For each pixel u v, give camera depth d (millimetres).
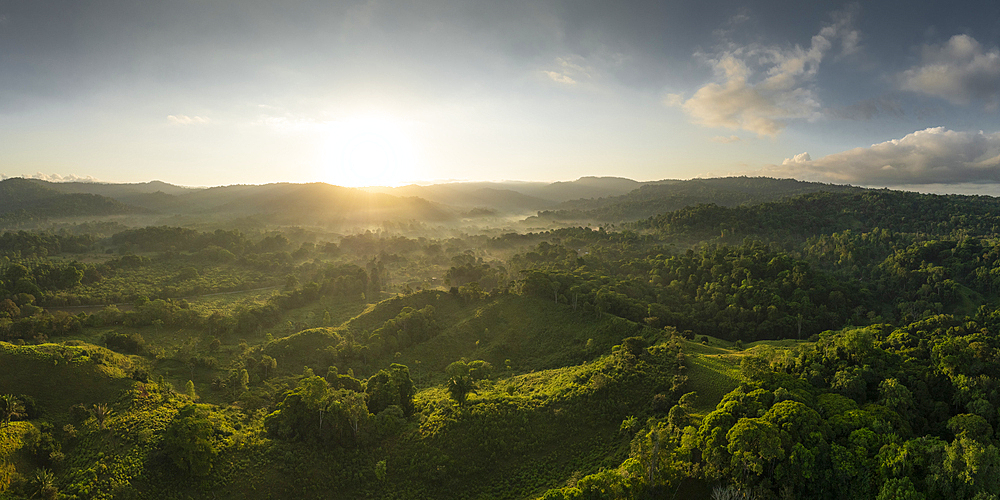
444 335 144250
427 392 109562
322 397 85062
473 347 140750
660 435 70188
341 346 134125
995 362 76875
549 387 102688
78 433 83250
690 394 87812
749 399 73562
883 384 74812
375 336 138500
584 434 87188
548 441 86250
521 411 91000
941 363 78438
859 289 195750
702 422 71000
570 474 78688
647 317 146750
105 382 97625
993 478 51969
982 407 68500
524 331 145000
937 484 54531
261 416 96000
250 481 75562
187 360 121750
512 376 121562
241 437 82812
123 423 84625
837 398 73562
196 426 76625
